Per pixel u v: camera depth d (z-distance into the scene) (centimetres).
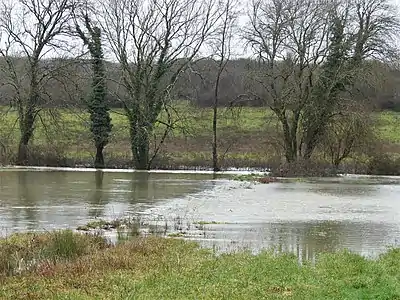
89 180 3469
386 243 1625
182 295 979
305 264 1270
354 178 4006
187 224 1917
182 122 4441
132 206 2361
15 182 3269
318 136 4356
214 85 4916
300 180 3775
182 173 4147
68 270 1152
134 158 4391
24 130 4347
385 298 984
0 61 4328
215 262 1248
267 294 998
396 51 4247
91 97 4391
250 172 4319
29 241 1479
